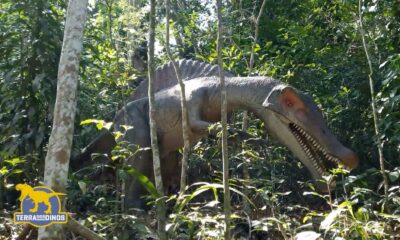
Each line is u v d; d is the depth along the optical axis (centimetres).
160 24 759
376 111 586
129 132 580
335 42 851
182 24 855
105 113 696
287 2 945
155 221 538
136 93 642
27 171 600
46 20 615
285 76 719
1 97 626
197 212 448
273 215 506
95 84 707
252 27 905
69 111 376
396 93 600
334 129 714
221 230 436
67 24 387
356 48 807
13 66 612
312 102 561
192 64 633
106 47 674
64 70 379
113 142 618
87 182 586
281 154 674
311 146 551
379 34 691
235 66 789
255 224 454
